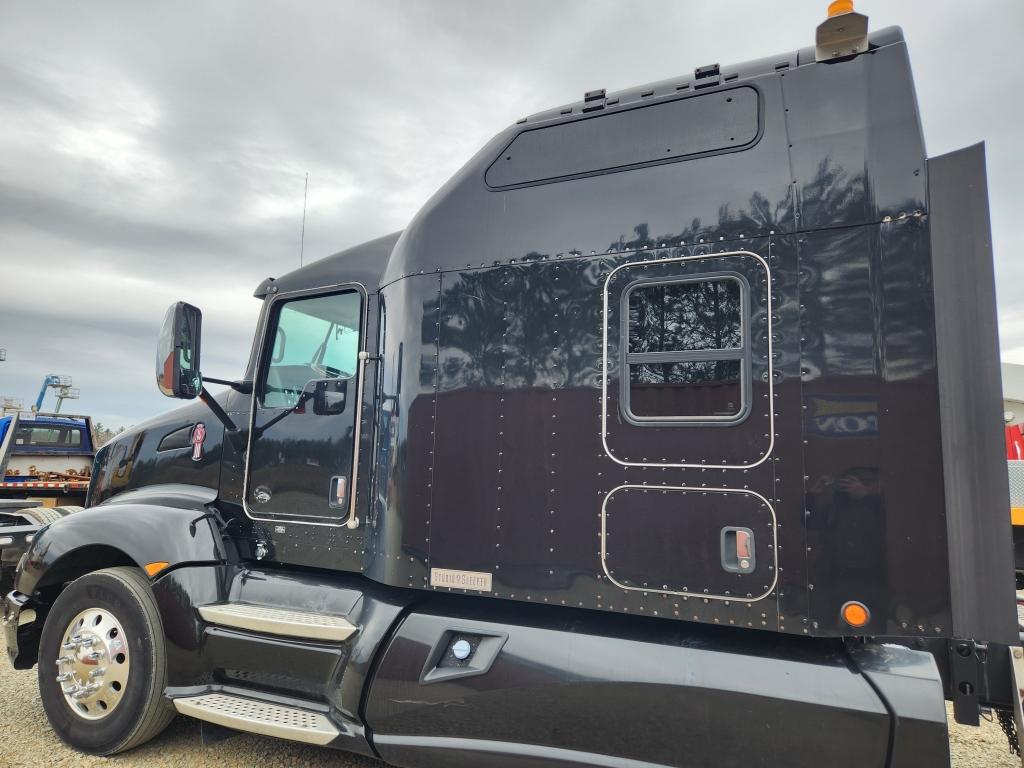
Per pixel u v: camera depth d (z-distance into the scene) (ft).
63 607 10.68
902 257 6.53
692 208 7.52
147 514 10.66
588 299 7.90
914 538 6.15
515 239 8.48
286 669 9.14
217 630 9.70
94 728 10.10
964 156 6.47
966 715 6.50
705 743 6.69
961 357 6.20
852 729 6.21
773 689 6.53
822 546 6.43
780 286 6.95
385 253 10.37
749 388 6.91
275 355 11.21
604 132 8.23
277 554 10.31
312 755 10.28
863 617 6.23
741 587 6.69
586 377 7.75
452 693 7.91
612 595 7.27
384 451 9.06
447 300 8.80
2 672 14.58
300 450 10.38
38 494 27.37
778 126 7.29
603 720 7.14
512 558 7.85
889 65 6.97
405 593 8.96
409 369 8.92
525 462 7.94
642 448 7.32
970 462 6.05
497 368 8.31
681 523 7.04
